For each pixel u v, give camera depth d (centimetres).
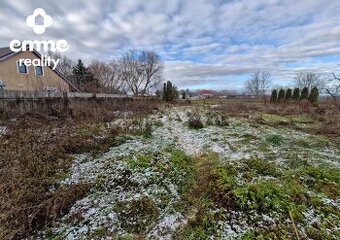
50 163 434
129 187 365
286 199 322
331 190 352
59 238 274
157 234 281
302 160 484
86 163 465
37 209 306
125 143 607
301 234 264
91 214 310
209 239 269
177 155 504
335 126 842
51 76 1911
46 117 743
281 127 907
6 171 387
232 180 365
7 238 267
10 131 567
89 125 725
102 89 2086
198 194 360
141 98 2070
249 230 274
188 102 2442
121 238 273
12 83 1611
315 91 1927
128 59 4206
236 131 799
